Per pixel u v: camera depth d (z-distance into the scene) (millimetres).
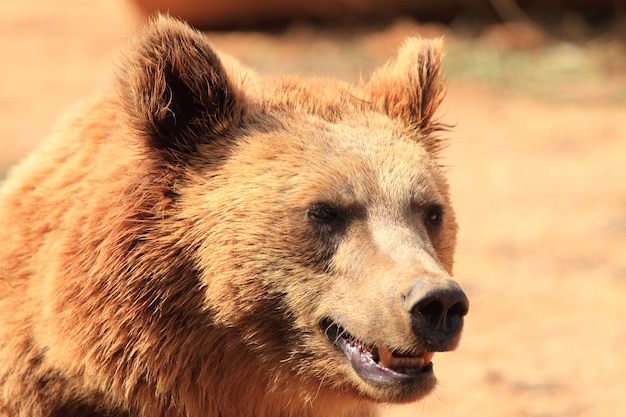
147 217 10500
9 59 38906
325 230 10445
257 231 10414
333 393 10750
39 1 47188
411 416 15367
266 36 39500
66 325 10383
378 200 10508
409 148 11117
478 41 38375
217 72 10992
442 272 9734
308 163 10602
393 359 10086
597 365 16844
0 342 10859
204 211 10516
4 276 10906
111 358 10430
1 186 12250
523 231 23594
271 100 11500
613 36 38219
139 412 10680
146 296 10391
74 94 34688
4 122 31469
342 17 40031
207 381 10656
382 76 12188
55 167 11312
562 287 20375
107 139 11164
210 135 10992
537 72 36250
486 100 34188
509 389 16109
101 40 40969
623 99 34000
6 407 10836
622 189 26156
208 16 39781
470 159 29125
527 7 39750
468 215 24844
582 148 29797
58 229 10719
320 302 10359
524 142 30422
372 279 10000
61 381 10680
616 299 19672
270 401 10914
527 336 18078
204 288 10461
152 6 39594
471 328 18469
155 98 10539
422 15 39969
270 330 10578
